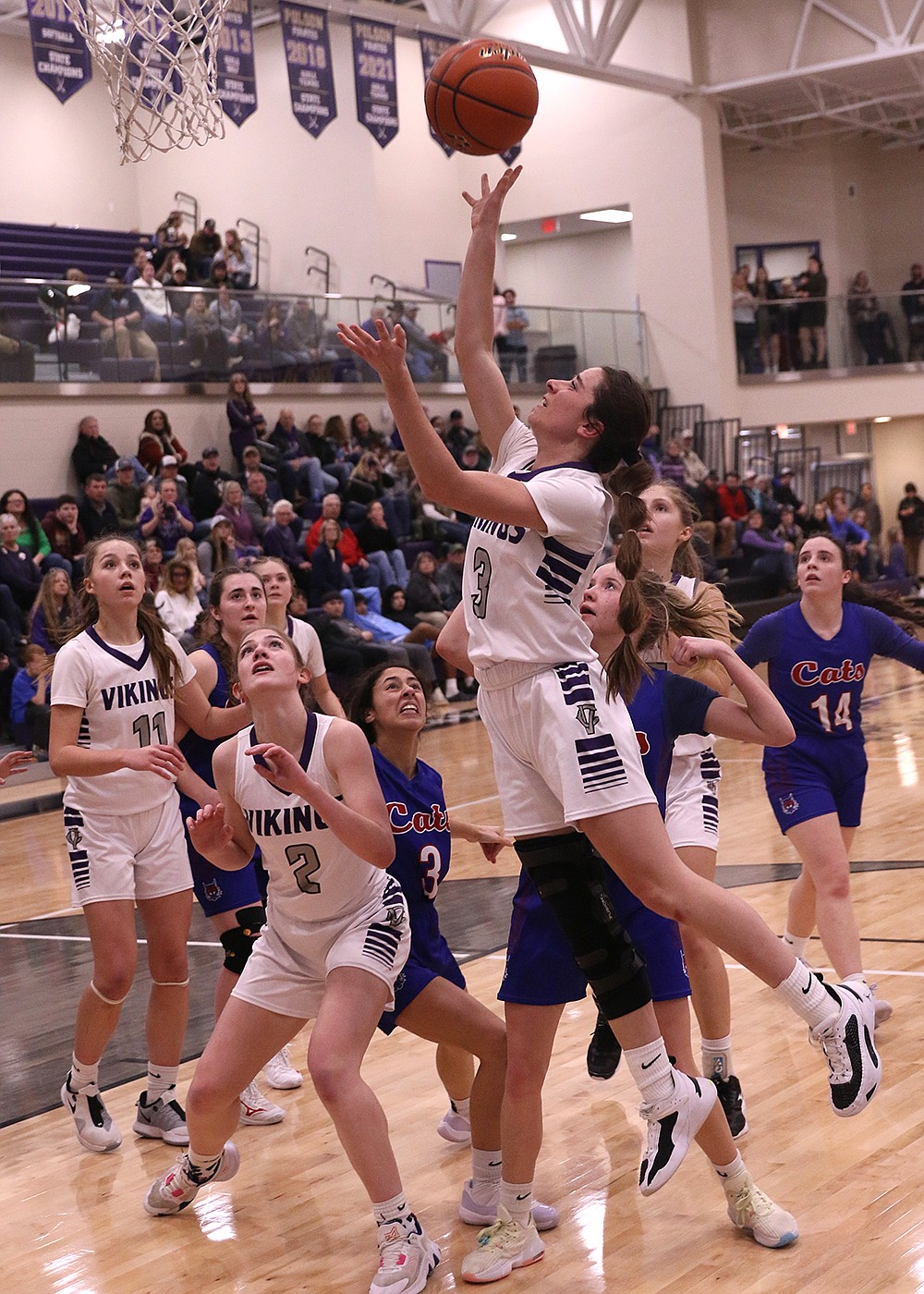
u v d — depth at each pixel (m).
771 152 26.19
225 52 13.71
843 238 26.39
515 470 3.52
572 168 23.56
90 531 13.98
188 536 14.10
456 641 3.70
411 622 15.38
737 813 9.27
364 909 3.52
